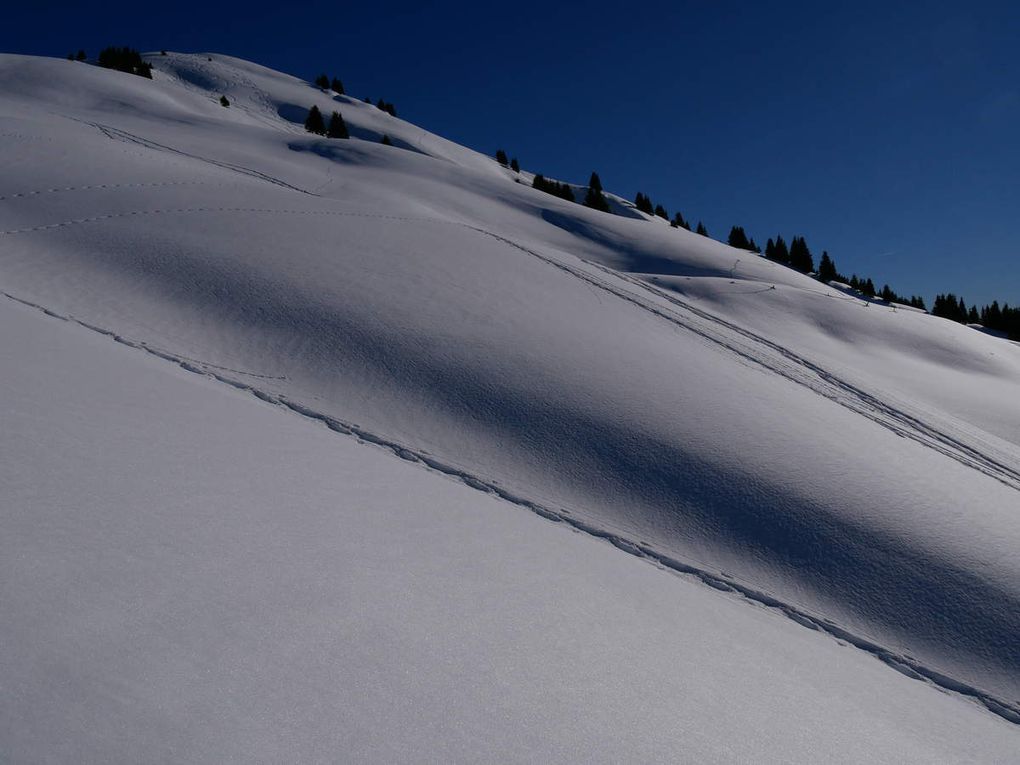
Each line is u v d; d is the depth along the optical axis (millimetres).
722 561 7918
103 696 2402
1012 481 12750
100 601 2953
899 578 7730
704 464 9445
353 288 14602
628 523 8359
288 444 6848
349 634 3377
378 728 2758
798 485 9133
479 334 13195
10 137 24359
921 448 12641
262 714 2609
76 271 13141
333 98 110812
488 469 8961
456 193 42688
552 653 3971
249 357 10969
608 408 10734
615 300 19656
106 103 52375
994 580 7695
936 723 5465
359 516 5281
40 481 3951
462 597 4320
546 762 2918
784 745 3885
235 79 104438
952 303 93125
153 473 4703
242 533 4172
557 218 42344
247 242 16547
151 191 20188
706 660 4816
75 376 6586
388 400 10352
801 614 7184
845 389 16984
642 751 3264
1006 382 28312
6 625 2562
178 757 2254
